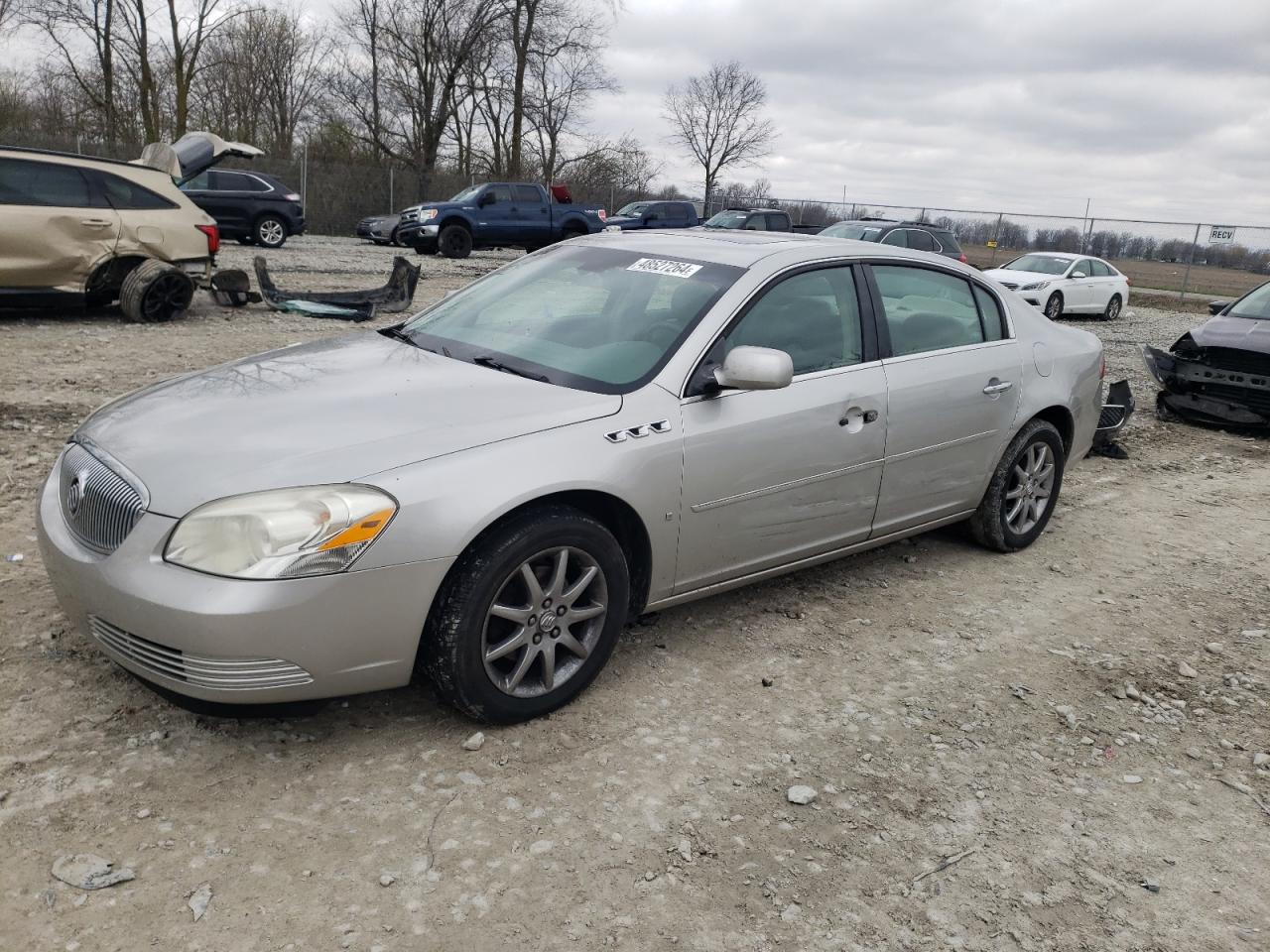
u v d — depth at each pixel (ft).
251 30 148.66
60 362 27.12
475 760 9.78
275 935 7.36
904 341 14.19
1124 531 19.01
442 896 7.91
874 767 10.25
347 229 111.86
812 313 13.03
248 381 11.25
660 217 92.89
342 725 10.22
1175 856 9.20
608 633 10.87
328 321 38.34
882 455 13.61
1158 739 11.28
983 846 9.11
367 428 9.78
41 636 11.37
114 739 9.58
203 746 9.61
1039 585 15.79
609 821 9.01
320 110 141.59
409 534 9.05
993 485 16.15
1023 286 64.54
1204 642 14.05
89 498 9.56
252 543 8.63
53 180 32.89
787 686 11.82
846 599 14.62
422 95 134.10
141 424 10.18
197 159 39.22
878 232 64.90
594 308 12.66
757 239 14.10
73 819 8.41
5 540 14.15
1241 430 29.58
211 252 36.91
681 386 11.35
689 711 11.06
